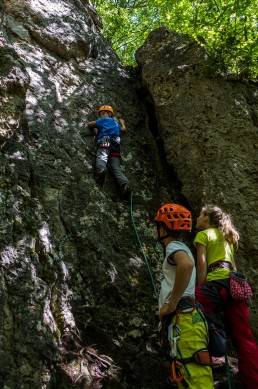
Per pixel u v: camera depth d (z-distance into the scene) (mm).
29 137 4594
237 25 5703
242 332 3238
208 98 5211
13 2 5977
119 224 4523
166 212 3061
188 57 5680
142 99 6273
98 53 6602
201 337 2738
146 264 4309
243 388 3244
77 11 6758
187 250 2889
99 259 4047
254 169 4703
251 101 5270
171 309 2758
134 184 5055
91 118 5465
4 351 2977
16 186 3855
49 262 3623
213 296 3277
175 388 3451
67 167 4637
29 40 5715
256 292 4102
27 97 4957
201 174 4797
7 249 3414
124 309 3867
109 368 3410
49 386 3039
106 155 4891
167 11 10938
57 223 4125
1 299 3170
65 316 3527
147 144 5680
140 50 6379
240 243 4312
